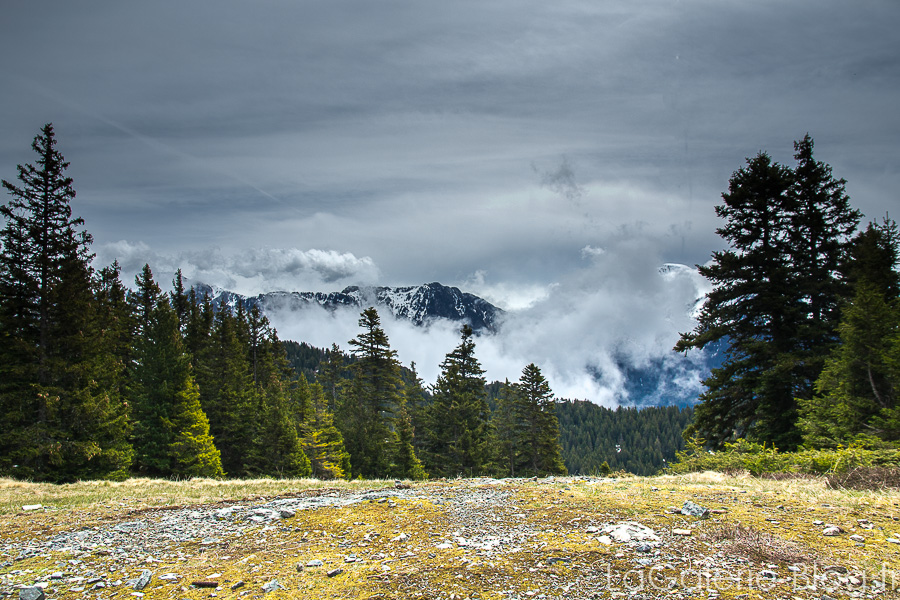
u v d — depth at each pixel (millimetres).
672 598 5129
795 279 22328
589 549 6695
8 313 23797
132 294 44969
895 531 6965
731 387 23953
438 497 11086
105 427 26000
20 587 5914
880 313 16859
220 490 14906
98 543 7809
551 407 52969
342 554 6961
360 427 48875
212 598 5516
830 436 17422
